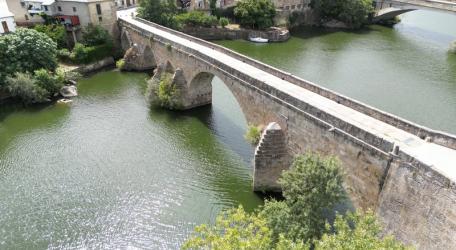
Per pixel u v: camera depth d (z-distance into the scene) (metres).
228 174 38.09
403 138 24.44
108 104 55.06
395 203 23.27
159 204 34.19
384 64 71.94
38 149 43.38
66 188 36.50
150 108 53.28
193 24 92.88
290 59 76.00
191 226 31.77
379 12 107.88
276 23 103.38
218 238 18.11
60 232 31.53
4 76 55.97
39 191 36.25
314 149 29.78
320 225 25.78
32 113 52.97
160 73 57.19
